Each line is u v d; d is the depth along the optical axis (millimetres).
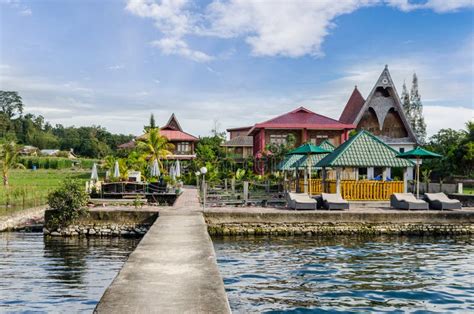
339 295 10633
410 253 15867
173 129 70438
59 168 78625
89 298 10109
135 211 19578
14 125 126000
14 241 18312
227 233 19516
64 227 19516
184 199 27359
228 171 50781
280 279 12047
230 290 10961
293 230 19672
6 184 35375
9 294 10422
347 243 17844
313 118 52469
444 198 22453
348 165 23688
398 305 9930
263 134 50531
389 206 23641
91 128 137125
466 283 11805
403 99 87062
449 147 48844
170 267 8859
